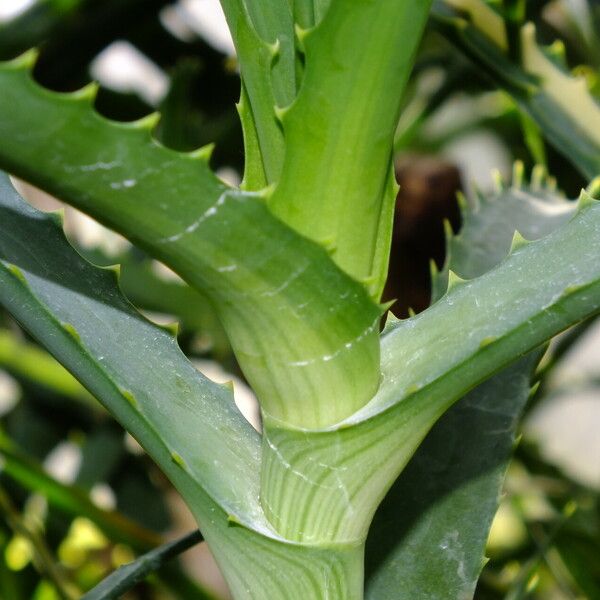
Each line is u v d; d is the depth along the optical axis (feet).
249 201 0.86
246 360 0.95
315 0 0.95
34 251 1.04
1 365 2.24
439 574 1.16
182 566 1.88
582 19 2.27
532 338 0.95
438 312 0.99
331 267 0.90
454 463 1.20
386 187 0.97
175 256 0.88
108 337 1.03
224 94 2.39
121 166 0.83
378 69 0.89
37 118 0.80
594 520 2.02
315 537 0.99
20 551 2.25
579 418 3.84
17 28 2.01
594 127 1.56
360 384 0.95
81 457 2.28
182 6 2.41
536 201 1.50
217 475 1.00
